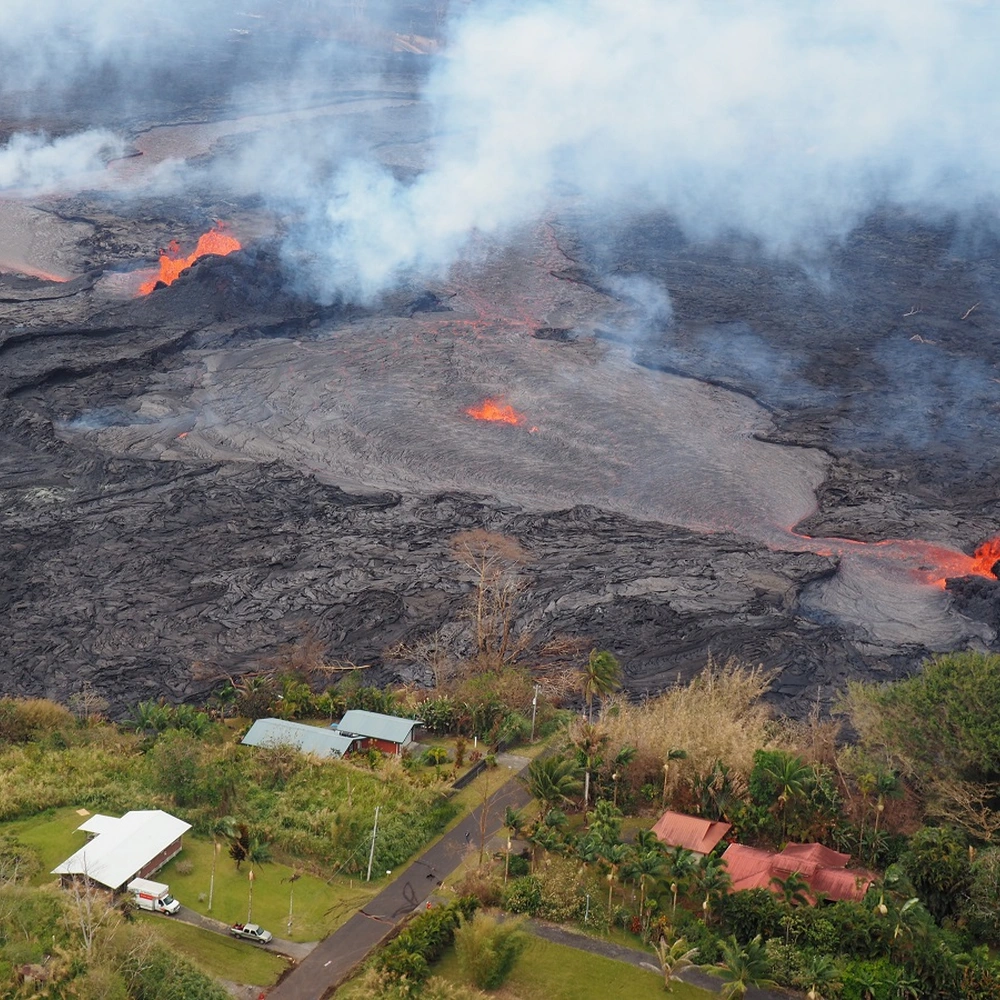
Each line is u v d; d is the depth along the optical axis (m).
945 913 71.81
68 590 124.88
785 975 65.88
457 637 117.75
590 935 69.44
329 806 81.38
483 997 63.31
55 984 60.56
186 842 76.69
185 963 64.06
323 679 109.38
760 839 78.88
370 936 68.81
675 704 94.06
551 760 82.25
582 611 123.69
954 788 78.25
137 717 97.19
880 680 112.19
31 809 79.56
